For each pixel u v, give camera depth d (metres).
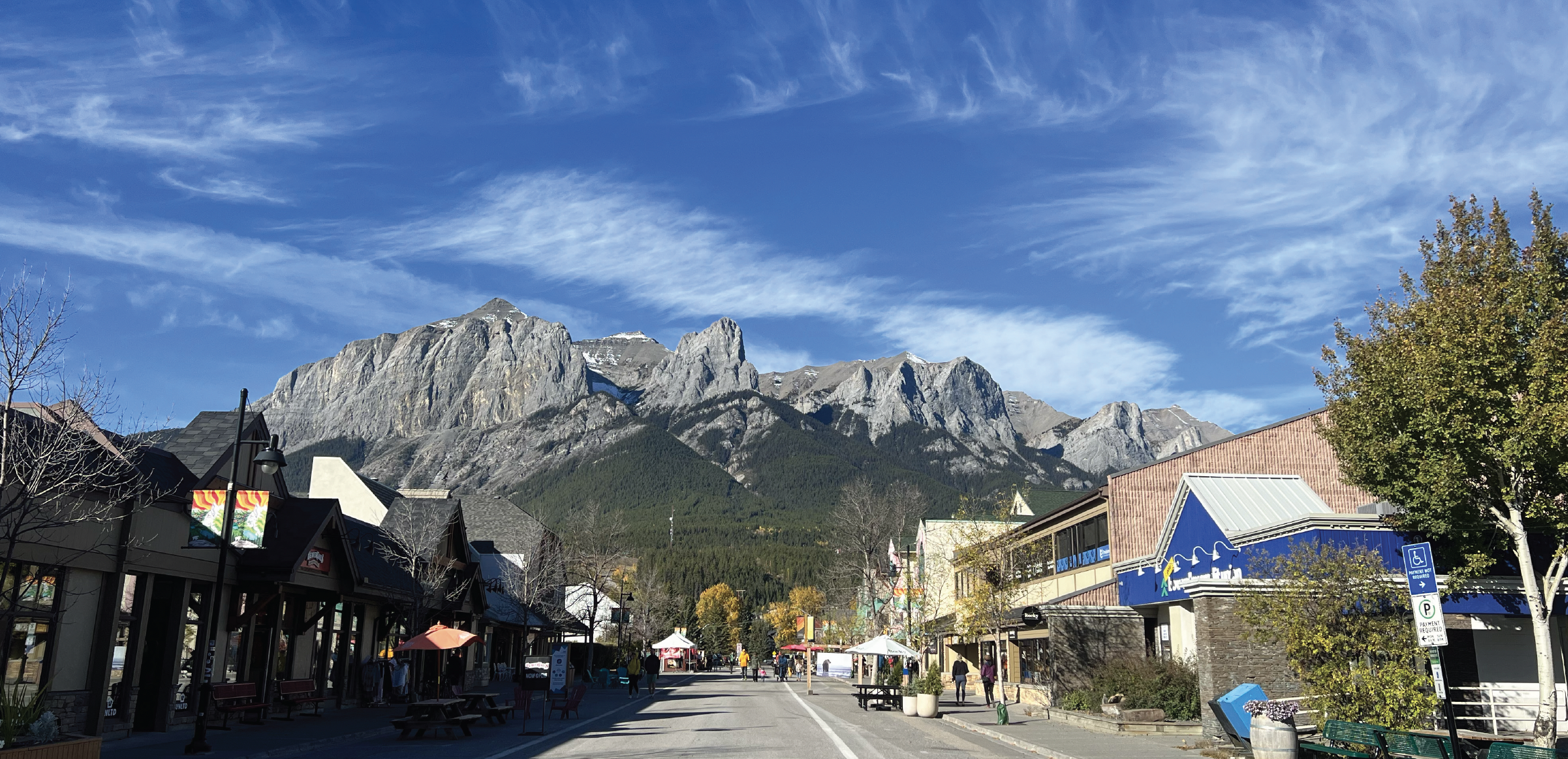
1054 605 34.84
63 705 19.56
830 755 19.31
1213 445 39.25
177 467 24.52
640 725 27.38
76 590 20.06
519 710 33.88
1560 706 23.17
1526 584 20.34
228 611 25.69
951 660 55.25
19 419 18.14
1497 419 20.09
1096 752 20.20
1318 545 22.44
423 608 35.47
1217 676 23.09
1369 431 22.23
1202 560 27.86
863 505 67.50
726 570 169.38
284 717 27.39
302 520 27.12
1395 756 15.15
